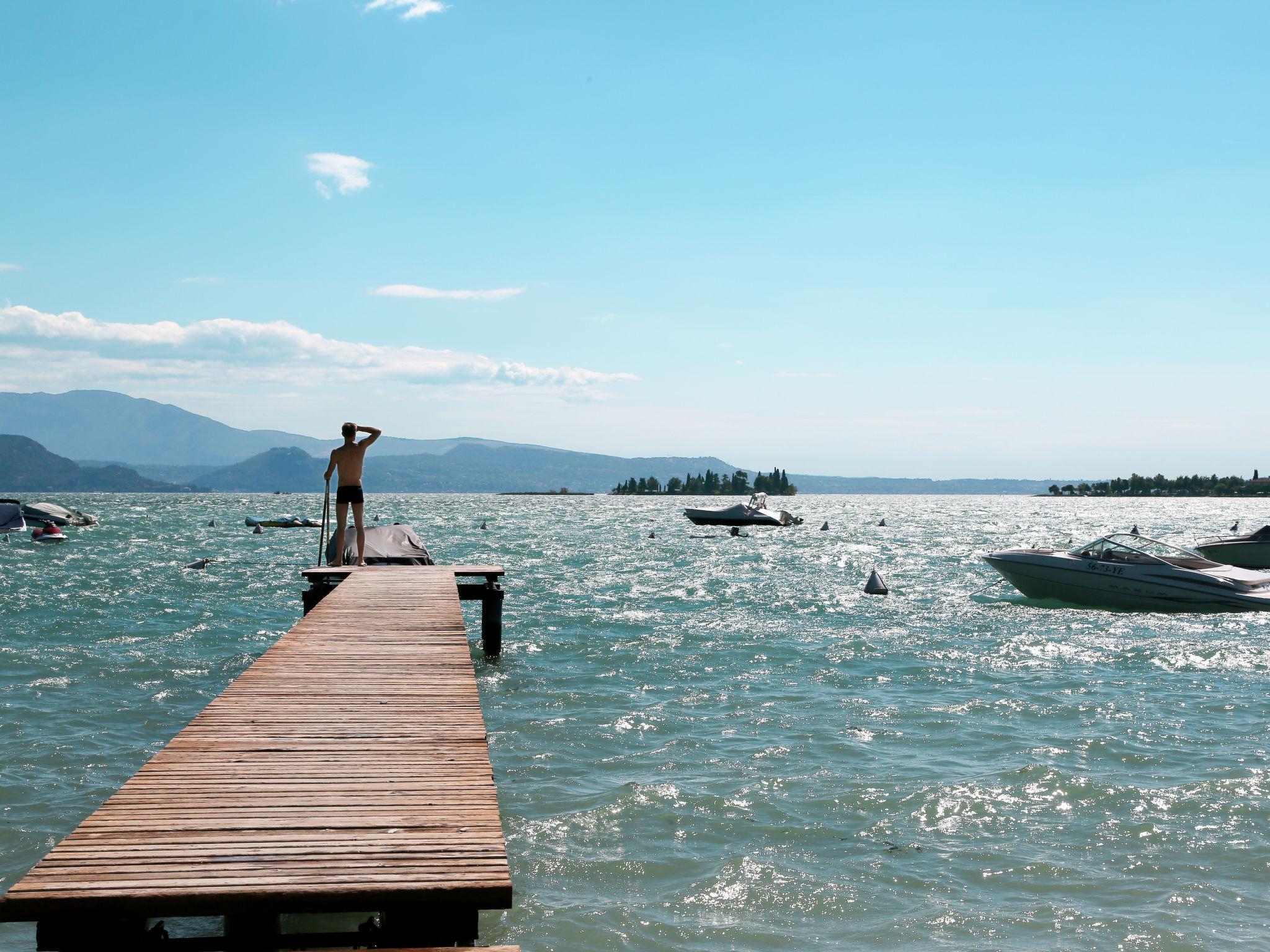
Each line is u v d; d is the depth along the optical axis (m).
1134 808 9.36
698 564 39.84
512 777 10.23
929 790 9.88
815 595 27.78
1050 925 6.96
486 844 4.68
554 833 8.65
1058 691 14.73
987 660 17.36
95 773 10.13
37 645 17.53
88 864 4.30
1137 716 13.12
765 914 7.14
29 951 6.31
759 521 78.06
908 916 7.10
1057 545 57.72
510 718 12.84
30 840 8.27
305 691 8.19
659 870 7.88
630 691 14.58
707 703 13.82
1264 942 6.71
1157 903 7.33
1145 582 24.25
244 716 7.29
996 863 8.07
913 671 16.30
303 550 46.00
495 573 17.84
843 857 8.20
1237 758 11.04
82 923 3.97
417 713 7.44
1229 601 23.56
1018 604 25.67
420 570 18.27
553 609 24.14
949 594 28.39
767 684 15.20
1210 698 14.27
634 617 22.61
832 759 11.00
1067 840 8.57
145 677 15.01
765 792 9.79
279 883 4.12
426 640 10.74
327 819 5.01
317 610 12.95
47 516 65.44
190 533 61.25
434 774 5.85
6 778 9.88
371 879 4.20
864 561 42.62
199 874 4.21
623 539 60.72
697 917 7.07
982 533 77.31
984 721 12.83
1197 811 9.27
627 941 6.68
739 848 8.34
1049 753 11.27
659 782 10.09
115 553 42.56
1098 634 20.52
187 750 6.34
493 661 17.03
